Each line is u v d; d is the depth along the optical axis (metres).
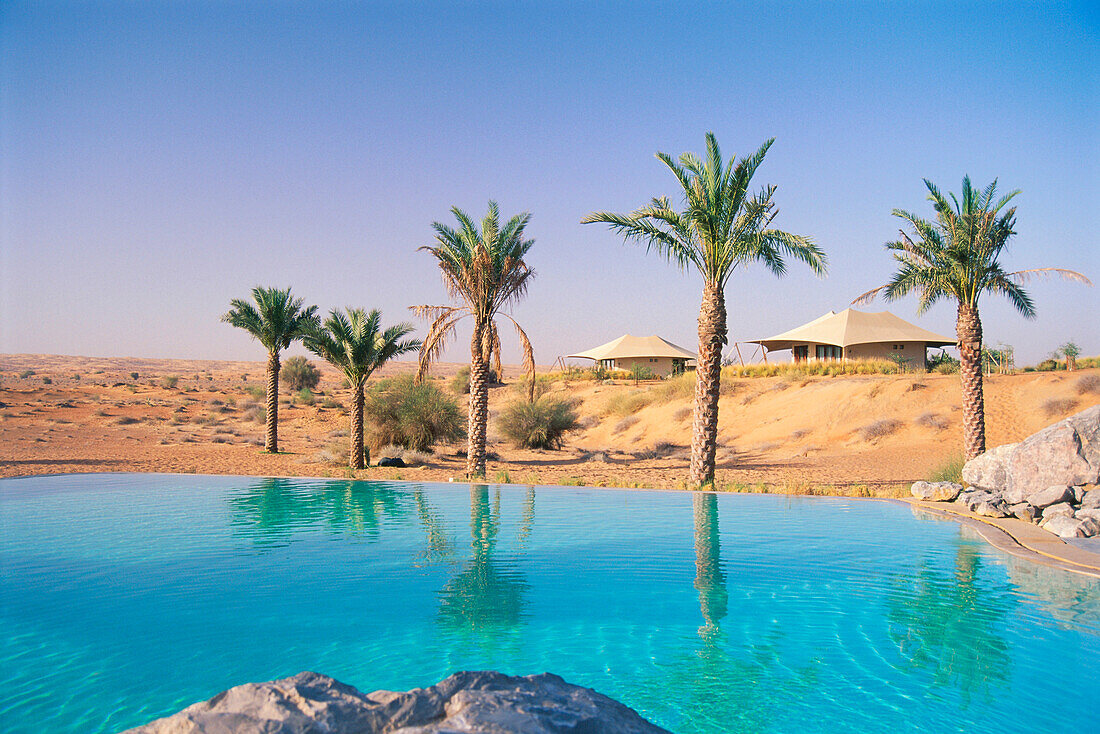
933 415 25.73
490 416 37.56
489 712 2.61
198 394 56.12
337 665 4.96
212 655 5.14
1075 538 9.00
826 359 41.69
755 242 15.95
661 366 52.06
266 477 16.86
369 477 17.91
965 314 16.55
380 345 21.23
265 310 25.98
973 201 16.31
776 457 24.77
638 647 5.37
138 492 14.00
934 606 6.35
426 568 7.81
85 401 45.91
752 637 5.58
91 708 4.22
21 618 5.96
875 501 13.19
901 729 4.04
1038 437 11.88
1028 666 4.96
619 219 16.62
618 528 10.37
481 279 18.48
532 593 6.82
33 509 11.88
